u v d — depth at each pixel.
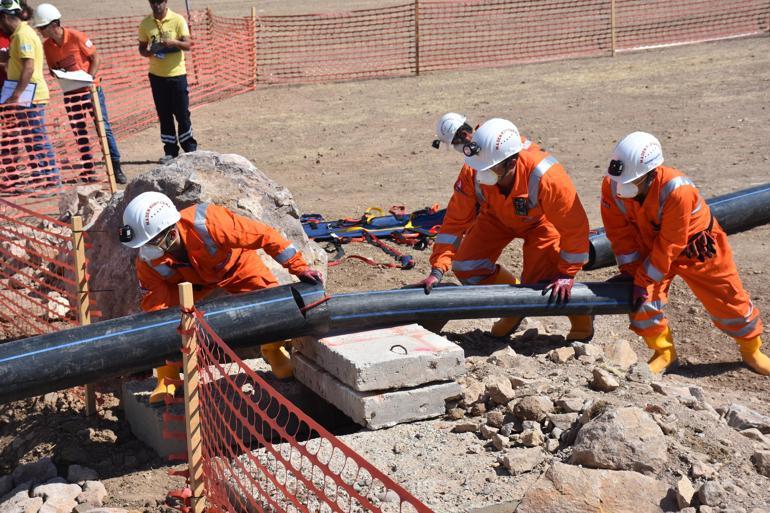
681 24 20.52
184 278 5.72
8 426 6.16
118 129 14.45
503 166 5.72
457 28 21.61
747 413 5.17
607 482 4.27
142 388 6.03
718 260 6.03
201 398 4.61
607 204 6.01
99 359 5.15
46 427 6.05
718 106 13.84
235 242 5.50
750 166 10.84
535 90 15.78
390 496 4.45
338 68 18.45
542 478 4.33
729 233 8.94
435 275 5.93
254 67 17.22
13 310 7.33
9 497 5.29
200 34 18.91
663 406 5.00
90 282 7.04
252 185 7.03
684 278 6.21
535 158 5.75
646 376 5.47
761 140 11.92
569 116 13.86
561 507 4.21
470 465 4.75
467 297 5.90
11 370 4.99
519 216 6.00
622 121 13.37
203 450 4.60
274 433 5.84
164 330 5.29
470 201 6.01
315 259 7.25
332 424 6.07
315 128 14.13
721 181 10.33
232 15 24.83
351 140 13.34
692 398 5.20
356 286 8.02
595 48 18.91
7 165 9.73
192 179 6.77
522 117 13.95
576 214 5.79
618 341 6.31
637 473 4.32
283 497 4.48
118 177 11.55
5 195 10.55
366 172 11.74
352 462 4.82
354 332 5.74
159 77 11.78
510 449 4.81
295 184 11.35
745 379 6.33
